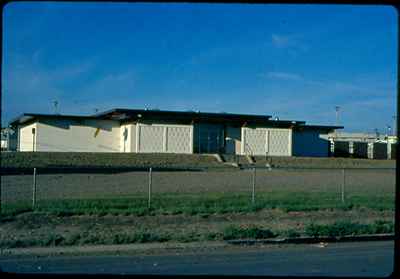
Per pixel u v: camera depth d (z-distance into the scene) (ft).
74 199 72.84
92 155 169.37
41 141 191.11
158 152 195.52
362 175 151.12
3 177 115.34
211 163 177.78
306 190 95.50
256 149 209.26
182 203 69.26
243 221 58.54
